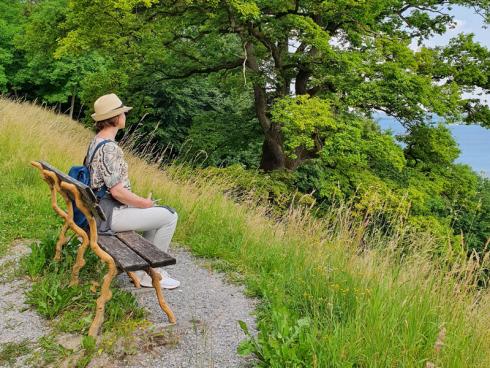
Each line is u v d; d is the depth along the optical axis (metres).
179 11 13.09
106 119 3.73
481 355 3.27
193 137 17.58
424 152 15.90
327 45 12.25
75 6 12.24
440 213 15.02
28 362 3.06
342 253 4.84
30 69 26.41
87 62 26.12
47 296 3.73
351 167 13.94
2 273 4.30
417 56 14.66
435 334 3.36
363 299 3.81
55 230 5.36
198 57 15.83
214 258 5.36
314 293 4.16
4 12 27.78
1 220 5.52
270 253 5.30
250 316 3.95
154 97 21.70
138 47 13.78
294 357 2.97
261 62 16.23
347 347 3.13
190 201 6.72
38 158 7.57
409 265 4.27
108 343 3.24
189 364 3.17
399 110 14.12
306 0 13.01
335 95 13.05
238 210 6.62
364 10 13.01
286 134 12.18
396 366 3.08
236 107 24.39
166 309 3.61
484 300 3.77
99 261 4.34
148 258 3.33
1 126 8.56
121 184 3.66
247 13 11.50
